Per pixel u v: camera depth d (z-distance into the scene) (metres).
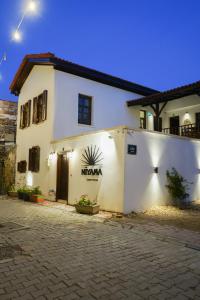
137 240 5.45
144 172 8.75
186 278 3.57
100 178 9.12
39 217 7.93
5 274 3.63
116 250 4.76
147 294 3.13
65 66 12.87
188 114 15.78
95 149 9.48
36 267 3.89
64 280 3.46
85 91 13.76
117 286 3.32
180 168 10.01
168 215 8.00
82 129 13.44
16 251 4.62
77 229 6.38
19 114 17.28
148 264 4.07
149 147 8.99
